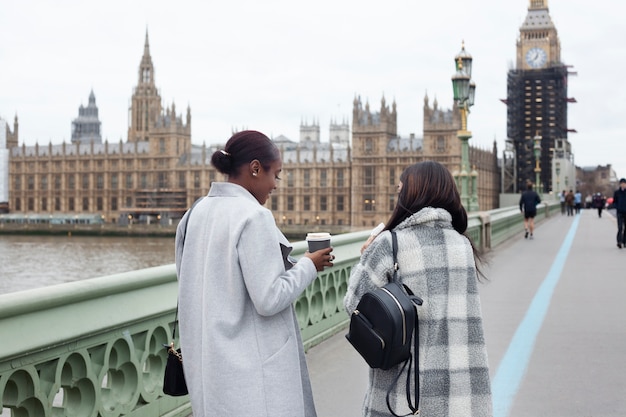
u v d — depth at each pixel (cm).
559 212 6456
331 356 778
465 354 356
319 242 370
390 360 343
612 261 1759
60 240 15850
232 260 333
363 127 14988
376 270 360
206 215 349
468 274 365
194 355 342
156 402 532
